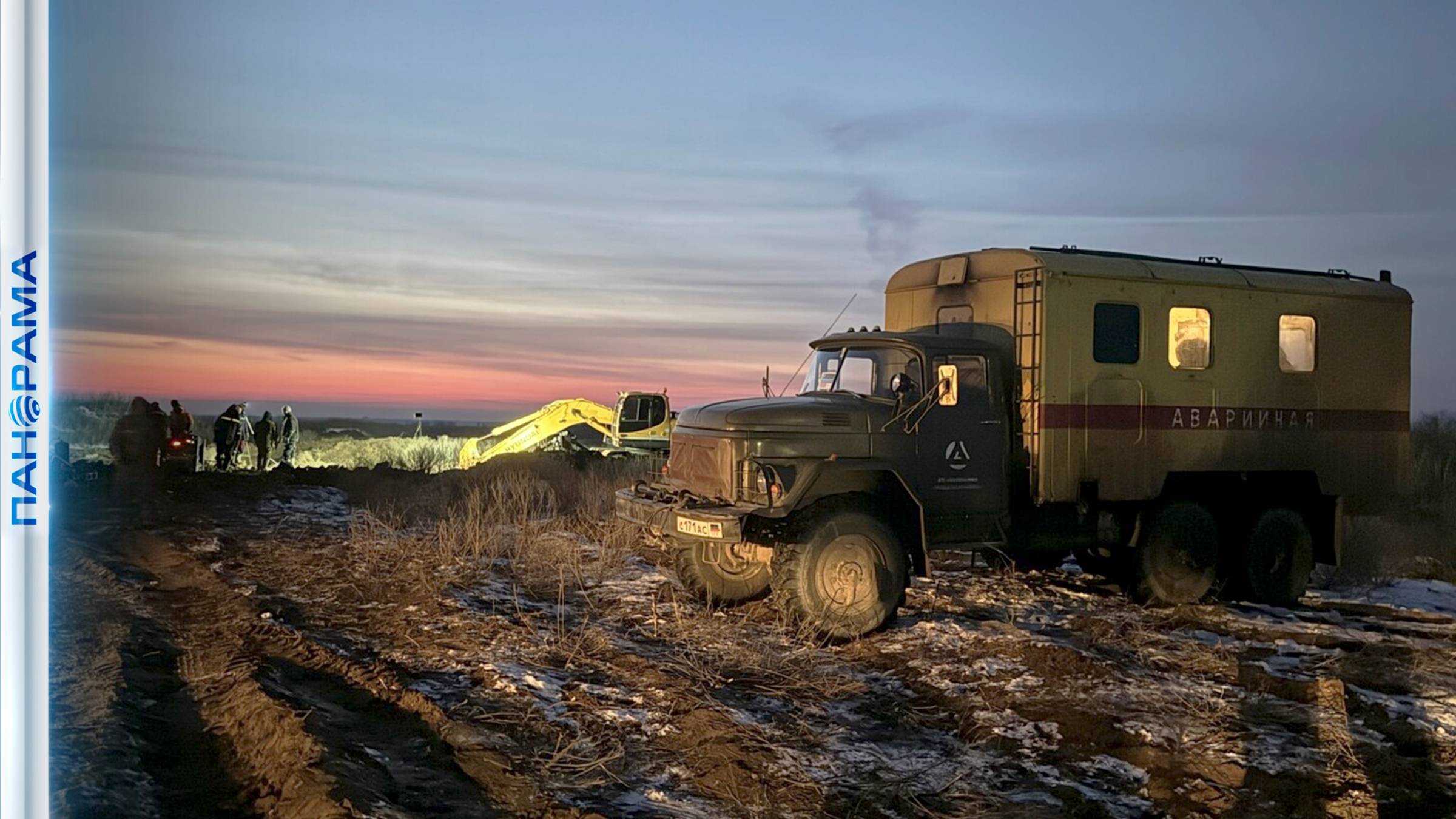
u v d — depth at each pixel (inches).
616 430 1062.4
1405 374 481.4
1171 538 432.8
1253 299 440.1
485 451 1106.1
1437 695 293.6
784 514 349.4
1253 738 253.6
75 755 215.5
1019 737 257.0
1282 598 449.7
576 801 210.2
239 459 1075.3
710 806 212.2
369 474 784.9
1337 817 210.8
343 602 391.2
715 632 348.8
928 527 385.7
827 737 253.4
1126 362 411.2
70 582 409.7
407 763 230.2
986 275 415.2
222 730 247.0
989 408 394.0
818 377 418.9
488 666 299.1
